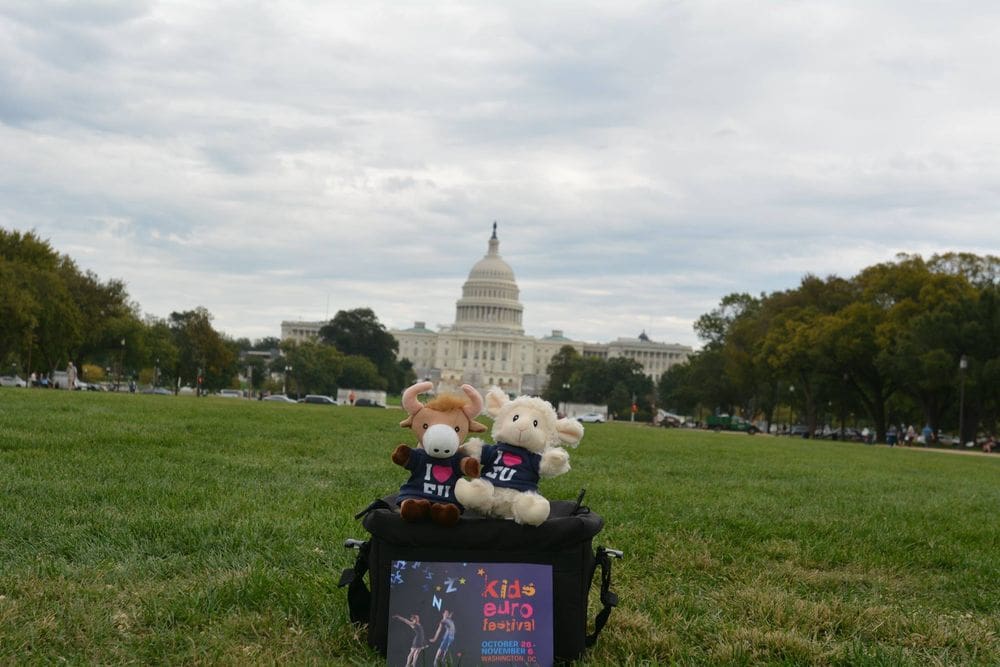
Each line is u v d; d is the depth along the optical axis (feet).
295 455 59.16
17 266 231.91
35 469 41.98
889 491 60.70
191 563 25.49
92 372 437.58
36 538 27.53
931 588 28.63
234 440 66.13
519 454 19.27
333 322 577.02
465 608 17.79
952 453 175.42
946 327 206.18
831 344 240.94
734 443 141.90
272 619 20.77
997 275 240.12
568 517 18.49
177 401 156.15
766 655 20.31
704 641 21.38
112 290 302.86
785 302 298.15
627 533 33.58
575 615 18.47
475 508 18.48
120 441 58.03
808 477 68.59
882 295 245.45
